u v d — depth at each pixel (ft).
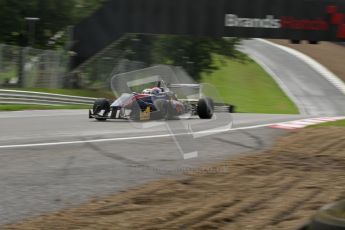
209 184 30.45
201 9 133.90
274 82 282.77
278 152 43.52
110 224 21.94
